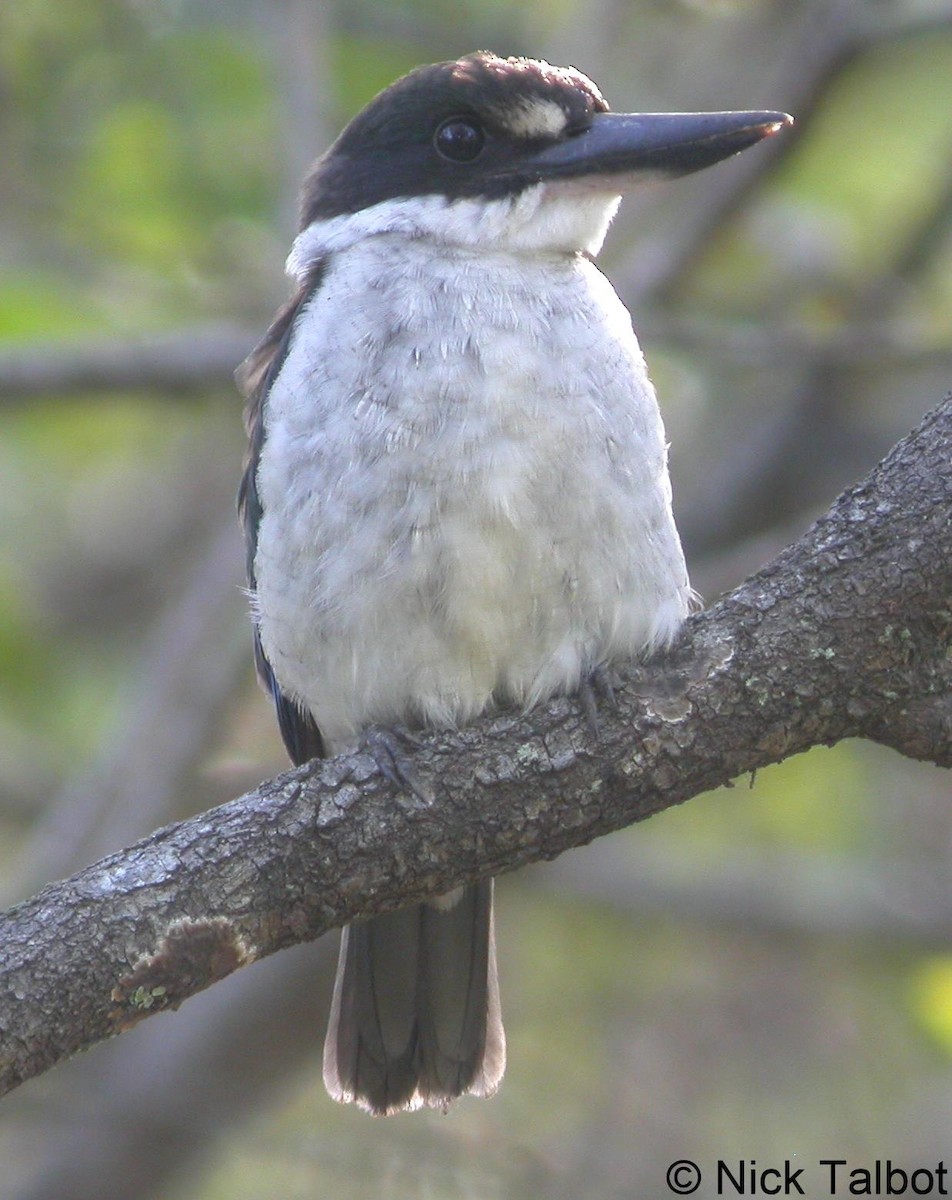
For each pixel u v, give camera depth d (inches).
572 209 275.3
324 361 261.3
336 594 261.7
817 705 239.5
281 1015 433.4
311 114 427.5
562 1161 438.0
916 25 443.5
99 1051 434.3
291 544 264.2
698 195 456.8
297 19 436.8
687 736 239.3
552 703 247.4
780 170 454.9
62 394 404.8
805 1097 458.3
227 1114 434.9
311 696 277.0
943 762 243.8
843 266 478.3
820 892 448.8
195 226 444.1
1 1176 465.7
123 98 454.0
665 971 478.9
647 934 478.0
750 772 245.1
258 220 446.9
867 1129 452.8
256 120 450.6
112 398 411.2
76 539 532.1
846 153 484.4
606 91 487.8
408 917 290.8
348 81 465.4
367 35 473.4
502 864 242.5
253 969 434.6
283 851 235.5
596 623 261.1
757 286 483.2
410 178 278.7
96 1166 422.6
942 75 484.7
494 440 255.3
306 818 236.7
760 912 448.5
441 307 261.9
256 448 287.1
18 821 465.4
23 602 473.7
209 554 477.1
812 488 494.6
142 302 432.8
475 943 291.0
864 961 455.5
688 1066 461.4
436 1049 290.8
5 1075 223.6
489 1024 291.7
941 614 238.4
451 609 259.6
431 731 255.3
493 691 268.4
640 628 260.8
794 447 494.3
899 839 488.1
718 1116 454.3
